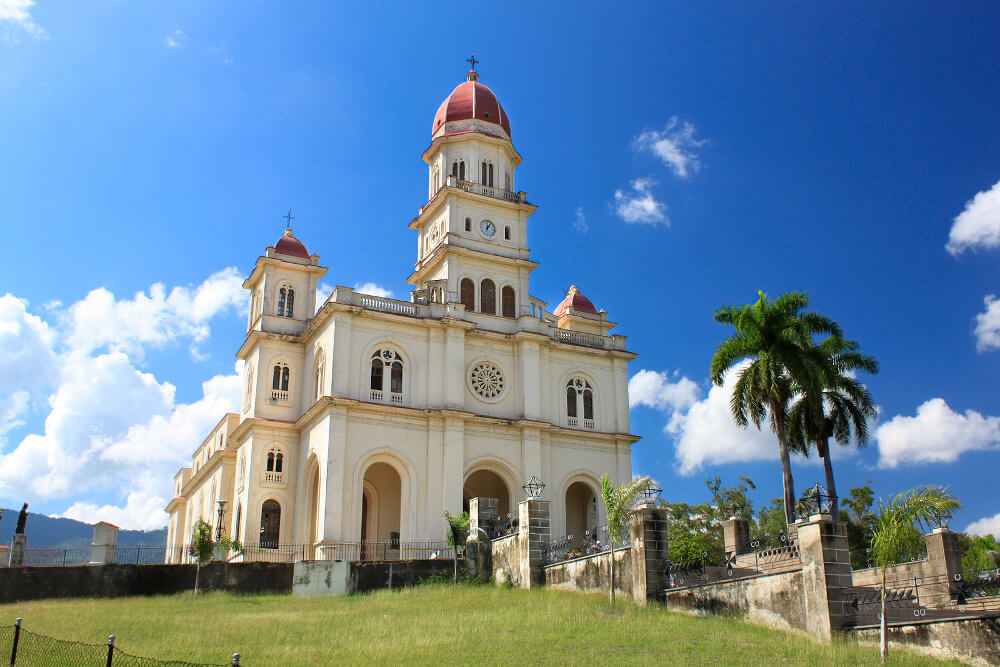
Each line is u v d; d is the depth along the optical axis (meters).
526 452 49.50
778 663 20.94
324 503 43.69
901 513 23.08
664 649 22.34
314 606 31.41
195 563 36.41
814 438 43.41
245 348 53.91
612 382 54.81
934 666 21.03
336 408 45.22
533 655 21.55
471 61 60.75
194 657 20.98
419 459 47.00
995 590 27.88
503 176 56.25
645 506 30.28
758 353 40.19
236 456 57.50
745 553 37.50
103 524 36.41
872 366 44.28
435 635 24.02
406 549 44.78
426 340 49.53
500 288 53.88
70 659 20.47
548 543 36.25
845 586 24.03
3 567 33.56
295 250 55.97
